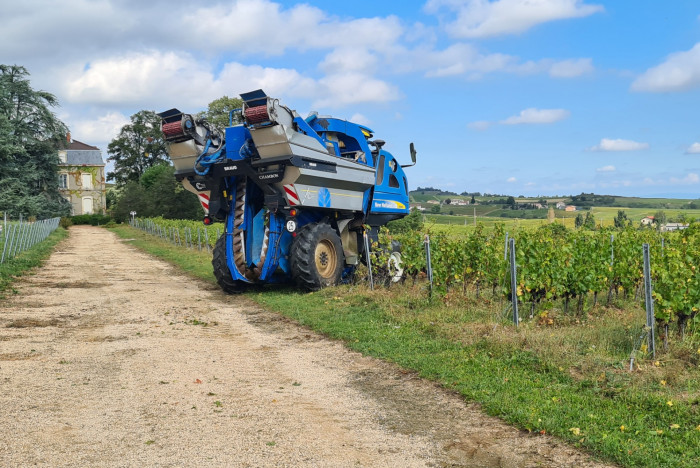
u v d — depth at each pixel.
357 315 9.79
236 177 12.08
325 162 11.88
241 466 4.17
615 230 13.94
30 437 4.62
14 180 55.59
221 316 10.44
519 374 6.26
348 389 6.10
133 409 5.36
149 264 22.03
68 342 8.19
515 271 8.55
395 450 4.51
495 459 4.34
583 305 9.39
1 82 59.69
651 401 5.14
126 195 71.62
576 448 4.49
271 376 6.58
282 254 12.40
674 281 6.71
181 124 11.91
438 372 6.46
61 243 35.84
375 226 14.36
